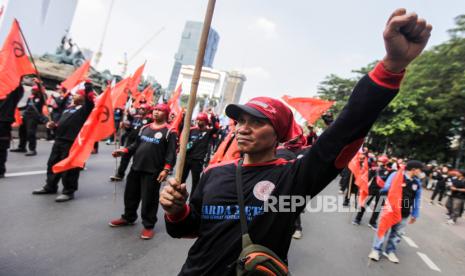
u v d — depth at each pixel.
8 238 3.70
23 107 8.69
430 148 27.23
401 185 5.34
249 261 1.26
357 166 7.89
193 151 6.64
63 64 16.95
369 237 6.89
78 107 5.41
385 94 1.16
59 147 5.39
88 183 6.80
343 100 34.66
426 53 24.27
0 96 5.61
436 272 5.60
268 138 1.50
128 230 4.65
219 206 1.46
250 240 1.32
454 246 8.02
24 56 5.99
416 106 24.20
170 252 4.17
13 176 6.14
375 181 8.03
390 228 5.68
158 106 4.68
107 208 5.36
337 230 7.00
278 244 1.36
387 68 1.14
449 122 24.86
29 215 4.45
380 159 8.24
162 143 4.55
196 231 1.65
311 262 4.81
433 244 7.79
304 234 6.27
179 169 1.45
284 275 1.29
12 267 3.13
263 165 1.50
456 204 11.16
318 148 1.32
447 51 21.67
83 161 4.54
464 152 25.94
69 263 3.40
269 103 1.53
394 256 5.62
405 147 28.31
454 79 21.86
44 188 5.48
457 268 6.15
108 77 19.03
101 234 4.30
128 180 4.74
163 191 1.47
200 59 1.37
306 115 6.43
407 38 1.08
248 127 1.51
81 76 9.37
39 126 11.08
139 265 3.66
